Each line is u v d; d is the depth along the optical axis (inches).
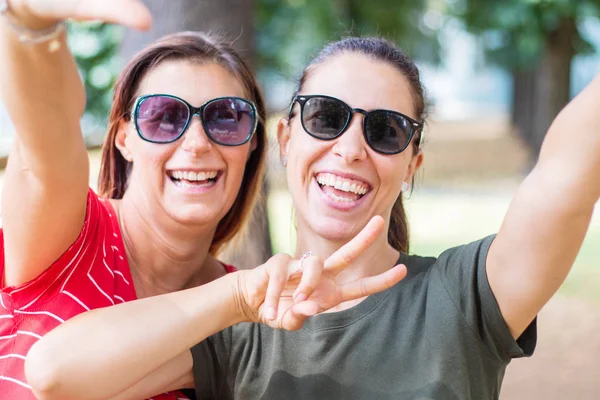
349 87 104.5
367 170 104.4
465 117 1493.6
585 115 84.0
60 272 98.9
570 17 587.2
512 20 577.9
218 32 203.9
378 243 106.2
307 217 107.3
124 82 118.0
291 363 99.7
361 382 95.4
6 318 99.3
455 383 91.7
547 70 697.6
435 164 816.9
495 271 91.6
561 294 375.9
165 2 210.8
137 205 117.3
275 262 87.8
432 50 762.2
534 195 87.4
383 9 600.4
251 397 102.1
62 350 87.4
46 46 74.1
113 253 108.2
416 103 109.8
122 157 126.2
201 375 103.7
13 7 71.9
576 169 84.0
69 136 82.5
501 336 91.8
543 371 283.6
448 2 639.8
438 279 97.0
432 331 94.2
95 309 92.8
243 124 116.5
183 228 116.8
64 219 92.3
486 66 685.3
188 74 114.5
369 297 99.5
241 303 90.6
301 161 106.2
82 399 87.1
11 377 97.3
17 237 93.3
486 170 786.8
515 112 955.3
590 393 261.7
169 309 90.6
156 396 102.8
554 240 86.3
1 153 593.9
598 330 325.1
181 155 113.3
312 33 622.8
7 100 77.7
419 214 572.7
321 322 99.1
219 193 117.6
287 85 131.4
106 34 589.9
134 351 88.2
